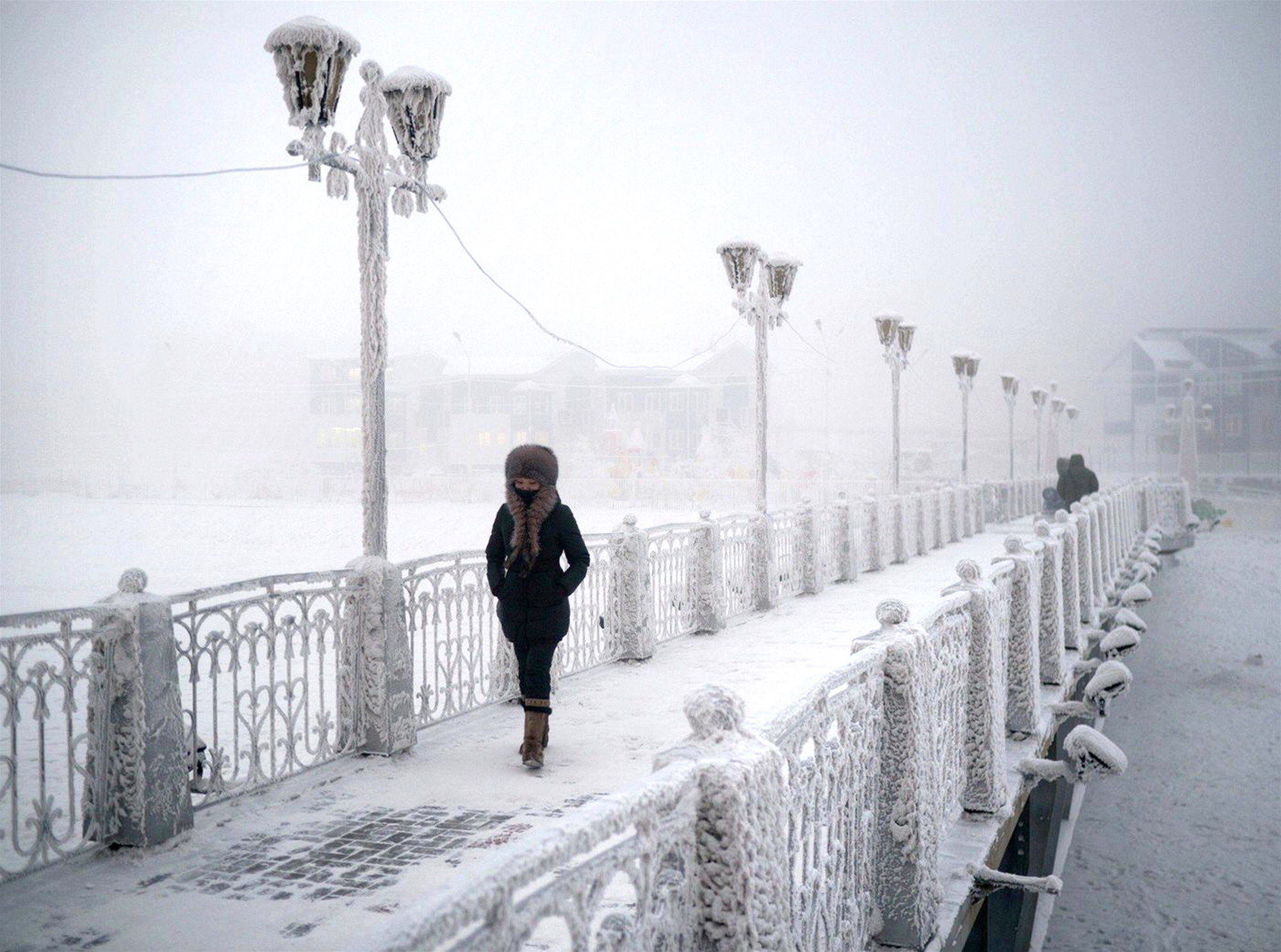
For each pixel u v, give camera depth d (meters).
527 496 5.82
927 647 3.97
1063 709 7.52
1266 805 15.63
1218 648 23.09
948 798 4.73
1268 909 12.74
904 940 3.70
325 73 5.63
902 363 19.09
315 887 3.87
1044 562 8.12
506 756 5.80
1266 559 30.98
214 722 4.70
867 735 3.56
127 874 3.99
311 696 8.98
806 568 13.45
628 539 8.79
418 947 1.41
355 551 26.17
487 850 4.26
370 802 4.92
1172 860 14.24
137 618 4.20
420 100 6.27
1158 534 26.53
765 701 7.13
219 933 3.45
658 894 2.16
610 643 8.66
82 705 8.59
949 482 26.00
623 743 6.10
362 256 6.01
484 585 7.09
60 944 3.36
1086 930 12.54
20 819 5.34
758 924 2.32
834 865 3.14
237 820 4.63
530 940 3.34
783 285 12.38
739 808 2.30
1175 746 18.19
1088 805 16.23
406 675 5.84
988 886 4.45
